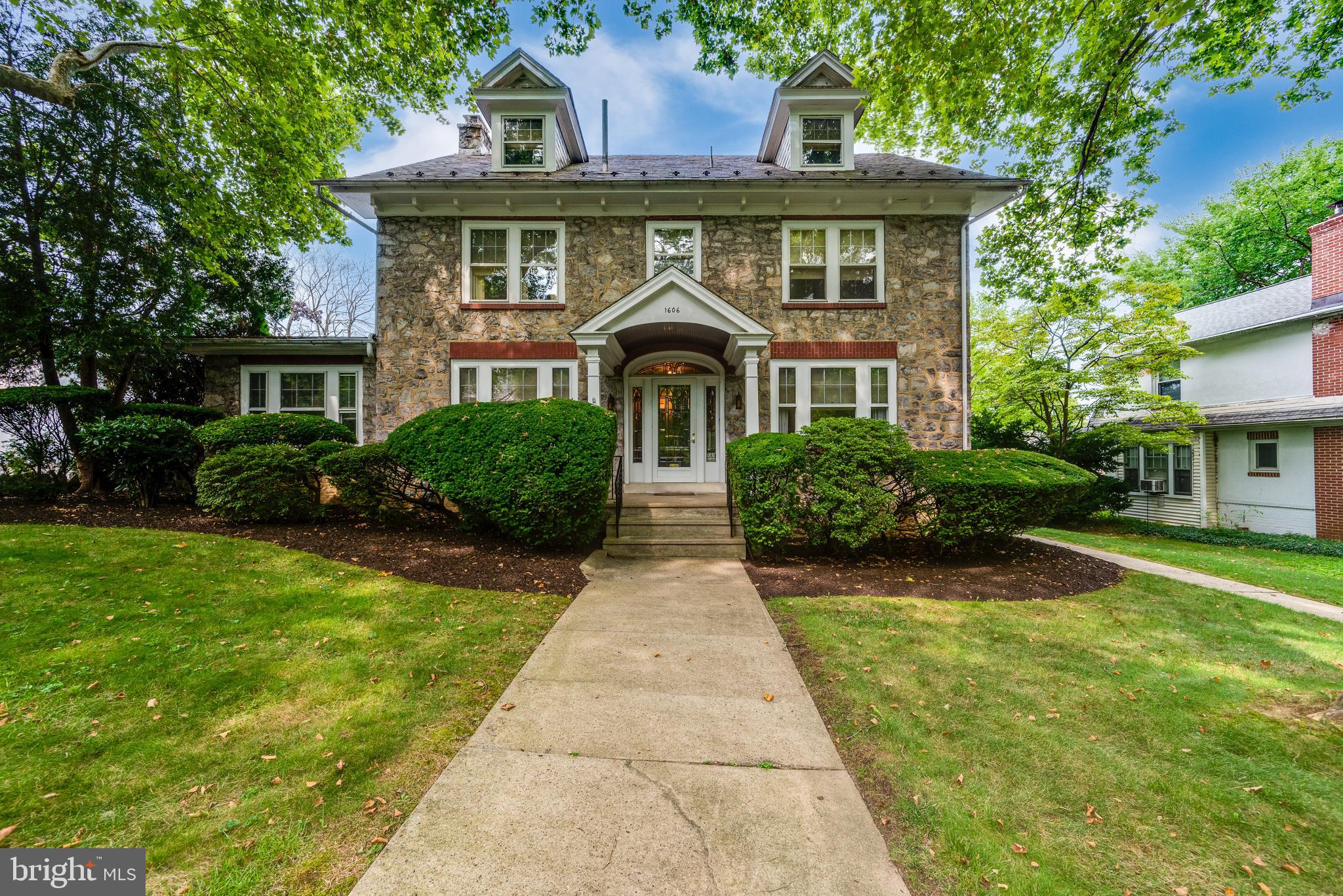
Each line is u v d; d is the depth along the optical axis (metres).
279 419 8.33
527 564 6.19
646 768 2.55
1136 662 3.91
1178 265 22.11
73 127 7.87
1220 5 6.85
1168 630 4.62
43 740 2.57
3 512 6.81
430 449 6.62
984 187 9.00
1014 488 6.31
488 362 9.42
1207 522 13.63
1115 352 12.90
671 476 10.15
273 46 8.56
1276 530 12.24
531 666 3.72
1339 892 1.88
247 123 9.46
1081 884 1.90
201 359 11.46
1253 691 3.47
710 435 10.19
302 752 2.60
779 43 10.02
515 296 9.52
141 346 8.69
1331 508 11.23
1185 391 15.20
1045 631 4.49
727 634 4.36
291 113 9.70
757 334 8.05
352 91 9.93
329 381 10.35
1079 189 9.35
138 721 2.78
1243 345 13.55
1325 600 5.85
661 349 9.86
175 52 8.50
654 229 9.55
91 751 2.51
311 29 8.60
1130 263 22.94
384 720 2.91
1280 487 12.18
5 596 4.10
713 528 7.53
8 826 2.05
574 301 9.49
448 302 9.48
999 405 14.46
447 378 9.43
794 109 9.83
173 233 9.23
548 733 2.86
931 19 7.96
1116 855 2.05
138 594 4.36
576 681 3.50
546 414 6.68
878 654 3.96
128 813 2.15
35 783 2.28
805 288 9.63
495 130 9.84
